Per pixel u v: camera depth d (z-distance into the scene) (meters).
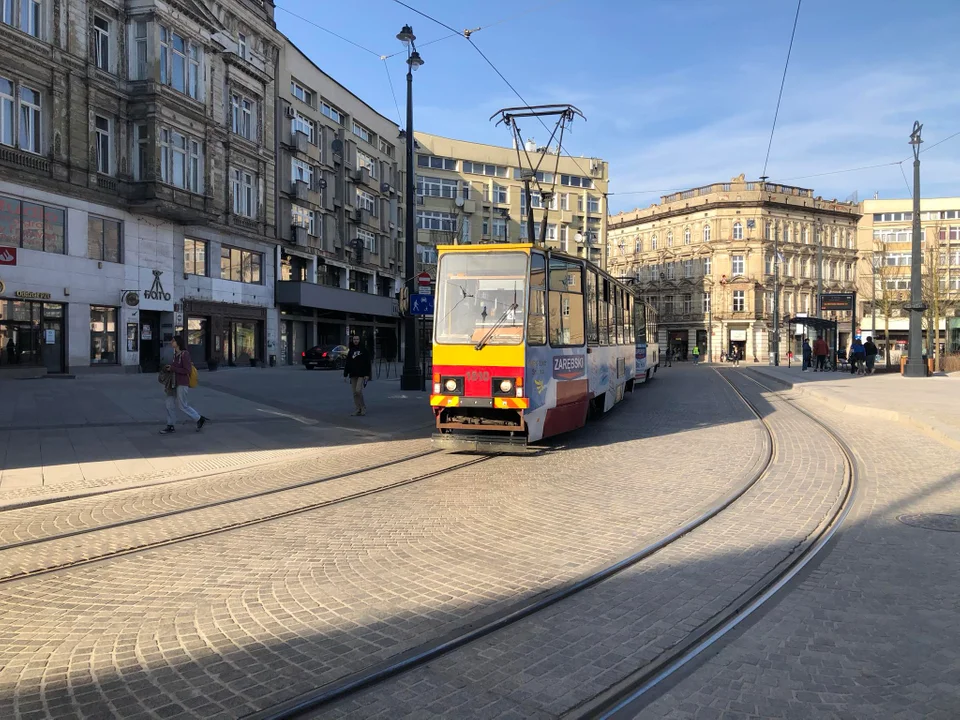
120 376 25.38
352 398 18.95
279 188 39.06
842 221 74.06
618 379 15.93
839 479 8.55
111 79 26.97
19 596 4.86
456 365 9.89
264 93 37.09
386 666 3.66
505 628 4.20
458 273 10.17
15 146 23.50
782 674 3.62
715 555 5.60
